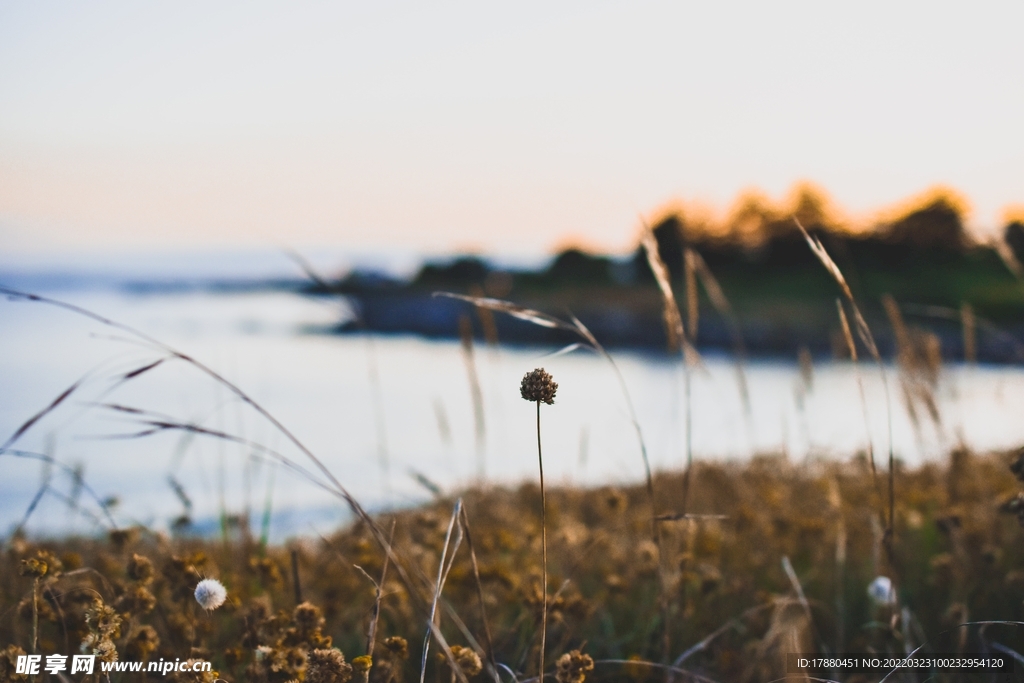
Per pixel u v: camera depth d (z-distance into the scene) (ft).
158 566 9.71
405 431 46.01
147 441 34.04
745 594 10.92
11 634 8.57
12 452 7.23
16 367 84.84
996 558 10.39
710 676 8.80
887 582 9.14
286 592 10.50
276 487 22.72
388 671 7.24
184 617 8.42
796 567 12.67
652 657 9.45
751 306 147.54
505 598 10.03
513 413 48.26
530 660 8.08
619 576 11.57
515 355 100.73
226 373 74.59
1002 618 9.80
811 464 16.88
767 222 173.78
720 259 177.47
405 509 12.85
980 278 97.14
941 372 13.35
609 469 21.63
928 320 78.18
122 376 7.04
